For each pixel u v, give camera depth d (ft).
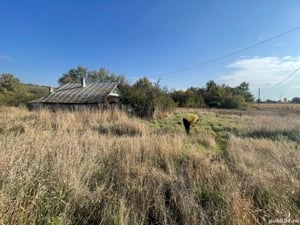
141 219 7.74
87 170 10.91
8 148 11.28
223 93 125.49
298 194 9.07
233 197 8.37
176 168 12.89
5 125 24.45
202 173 11.78
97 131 24.68
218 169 12.27
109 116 39.17
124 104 51.67
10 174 7.95
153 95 51.21
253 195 9.27
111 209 8.00
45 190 8.01
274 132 26.63
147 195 9.26
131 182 10.54
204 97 127.85
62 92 67.77
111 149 15.52
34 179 8.31
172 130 29.96
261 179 10.39
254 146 18.57
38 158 10.32
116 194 9.05
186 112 64.90
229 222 7.26
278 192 9.23
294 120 37.99
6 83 124.67
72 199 8.07
